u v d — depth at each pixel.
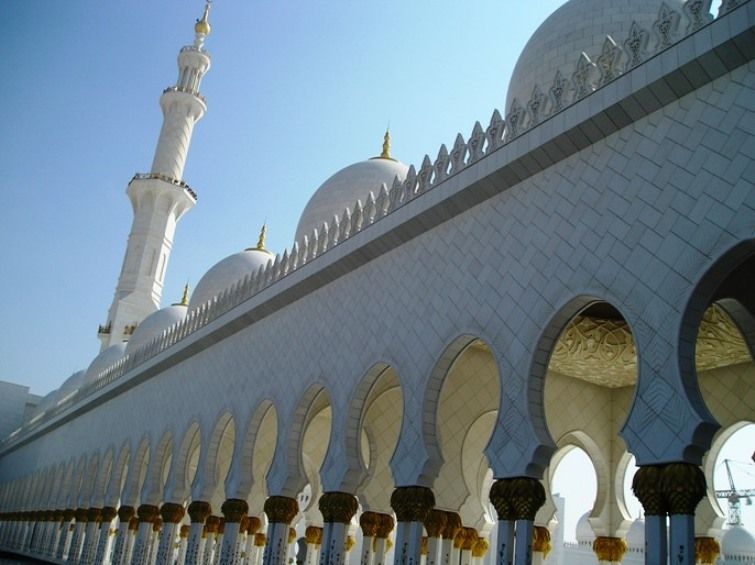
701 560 17.22
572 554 40.44
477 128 14.38
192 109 49.00
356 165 27.56
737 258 9.37
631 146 11.10
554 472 20.98
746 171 9.32
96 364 43.59
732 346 15.95
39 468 47.06
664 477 9.21
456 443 18.53
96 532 32.50
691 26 10.45
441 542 19.84
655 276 10.07
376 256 16.86
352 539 28.92
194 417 24.41
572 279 11.33
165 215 47.81
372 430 20.56
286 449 18.03
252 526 25.03
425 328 14.32
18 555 41.38
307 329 18.95
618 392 19.94
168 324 39.62
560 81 12.71
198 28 51.34
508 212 13.13
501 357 12.23
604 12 17.16
